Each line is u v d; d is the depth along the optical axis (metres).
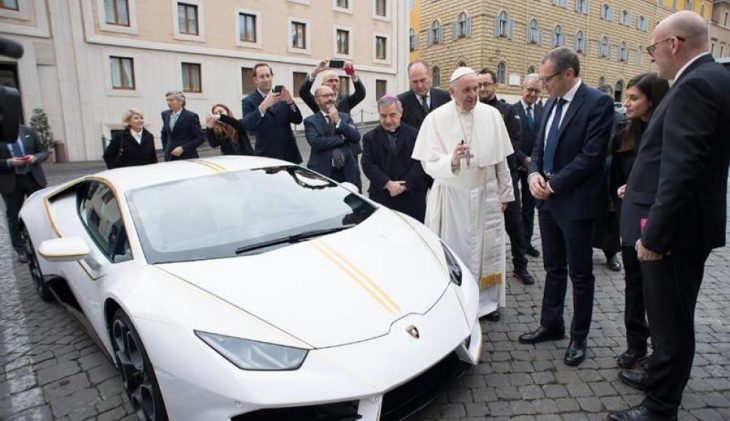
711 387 2.58
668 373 2.17
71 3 18.83
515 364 2.87
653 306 2.17
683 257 2.09
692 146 1.88
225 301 2.12
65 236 3.27
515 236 4.21
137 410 2.39
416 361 2.04
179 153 5.93
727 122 1.92
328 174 4.76
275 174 3.32
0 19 17.25
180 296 2.17
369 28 29.44
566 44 38.94
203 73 22.91
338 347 1.97
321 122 4.75
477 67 33.62
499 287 3.51
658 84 2.90
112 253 2.76
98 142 19.95
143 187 2.98
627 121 3.39
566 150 2.81
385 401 2.08
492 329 3.36
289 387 1.85
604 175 2.79
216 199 2.94
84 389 2.80
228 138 5.33
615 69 44.19
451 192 3.44
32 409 2.63
